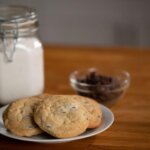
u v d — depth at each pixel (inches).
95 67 39.4
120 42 69.5
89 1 67.5
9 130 26.4
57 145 26.0
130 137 27.0
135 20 67.9
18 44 31.2
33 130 25.6
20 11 31.8
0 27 30.5
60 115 25.5
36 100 27.6
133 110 30.9
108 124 27.0
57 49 45.3
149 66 40.3
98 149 25.6
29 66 31.6
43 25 69.6
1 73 31.4
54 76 37.8
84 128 25.4
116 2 67.1
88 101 28.0
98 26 68.8
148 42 69.0
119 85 31.9
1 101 32.0
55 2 68.1
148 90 34.6
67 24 69.2
